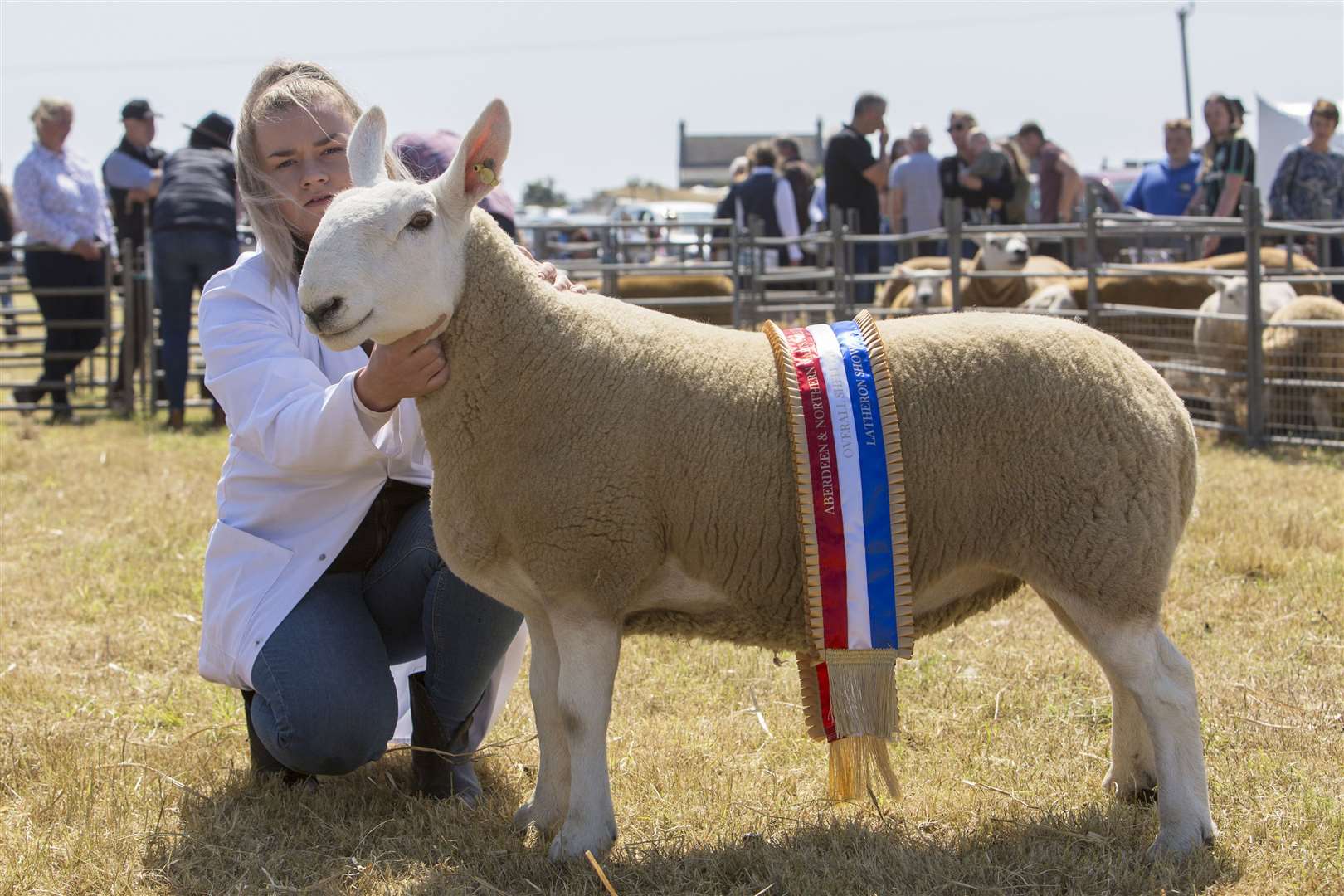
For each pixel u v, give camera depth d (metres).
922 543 3.09
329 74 3.66
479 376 3.12
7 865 3.16
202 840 3.33
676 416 3.06
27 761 3.84
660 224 11.73
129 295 11.58
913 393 3.06
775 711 4.24
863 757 3.18
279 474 3.52
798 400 3.04
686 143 42.19
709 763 3.78
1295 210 11.53
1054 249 15.66
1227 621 4.92
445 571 3.56
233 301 3.55
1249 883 2.94
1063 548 3.02
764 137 41.91
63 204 11.70
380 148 3.16
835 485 3.01
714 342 3.19
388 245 2.91
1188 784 3.05
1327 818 3.22
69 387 11.72
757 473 3.06
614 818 3.18
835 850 3.16
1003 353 3.07
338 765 3.45
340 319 2.86
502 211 4.54
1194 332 10.00
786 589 3.12
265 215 3.53
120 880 3.11
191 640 5.05
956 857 3.11
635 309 3.28
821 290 13.84
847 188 13.41
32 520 7.04
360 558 3.71
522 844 3.30
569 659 3.11
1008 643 4.79
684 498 3.07
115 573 5.92
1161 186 13.26
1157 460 3.04
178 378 10.44
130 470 8.51
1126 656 3.04
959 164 13.87
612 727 4.08
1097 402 3.03
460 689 3.60
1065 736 3.92
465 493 3.18
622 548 3.07
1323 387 8.97
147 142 12.40
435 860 3.26
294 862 3.23
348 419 3.21
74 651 4.92
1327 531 6.04
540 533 3.08
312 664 3.41
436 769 3.66
